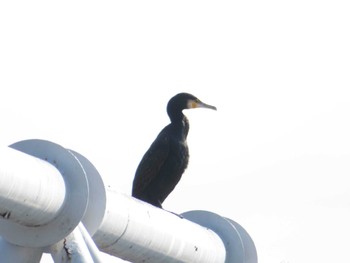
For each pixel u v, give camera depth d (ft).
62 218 32.35
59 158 32.76
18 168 30.32
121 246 37.06
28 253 33.04
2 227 32.68
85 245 32.76
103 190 33.45
